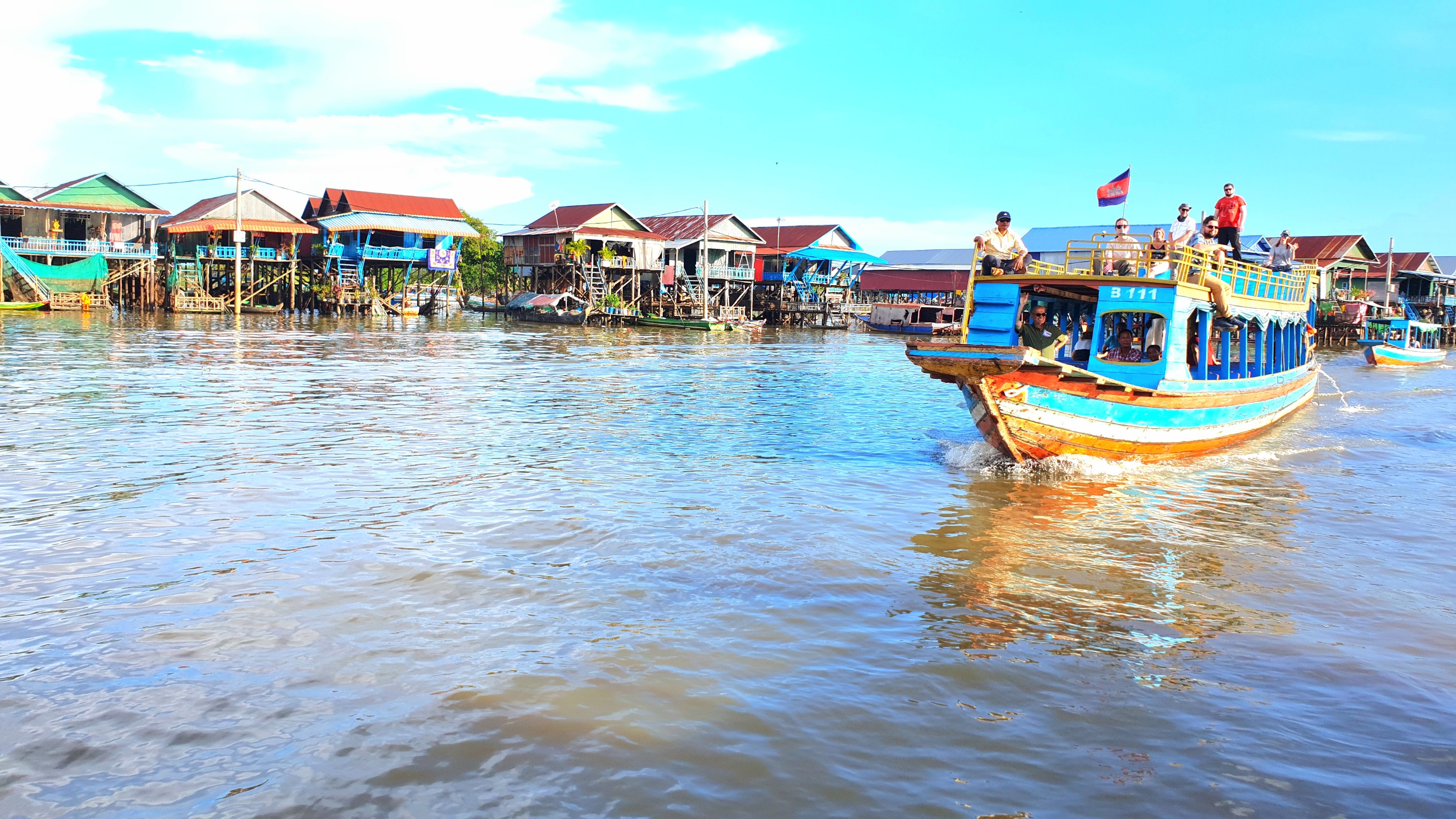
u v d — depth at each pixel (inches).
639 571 342.6
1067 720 233.8
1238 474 570.9
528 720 226.2
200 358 1207.6
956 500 477.1
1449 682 260.7
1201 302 607.2
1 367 1021.2
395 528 396.5
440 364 1250.0
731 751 214.4
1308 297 928.3
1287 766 213.8
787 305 3004.4
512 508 435.5
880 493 487.8
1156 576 355.3
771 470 543.2
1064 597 328.2
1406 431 778.2
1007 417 525.3
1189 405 604.1
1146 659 274.1
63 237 2420.0
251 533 385.4
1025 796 199.3
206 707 230.7
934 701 242.5
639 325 2591.0
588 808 191.0
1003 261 594.9
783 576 340.8
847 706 238.4
